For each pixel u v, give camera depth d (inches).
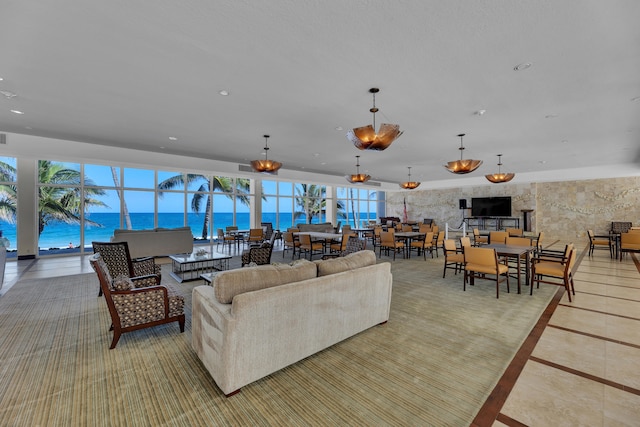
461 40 95.8
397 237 312.8
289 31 91.2
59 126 202.4
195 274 215.6
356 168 408.5
